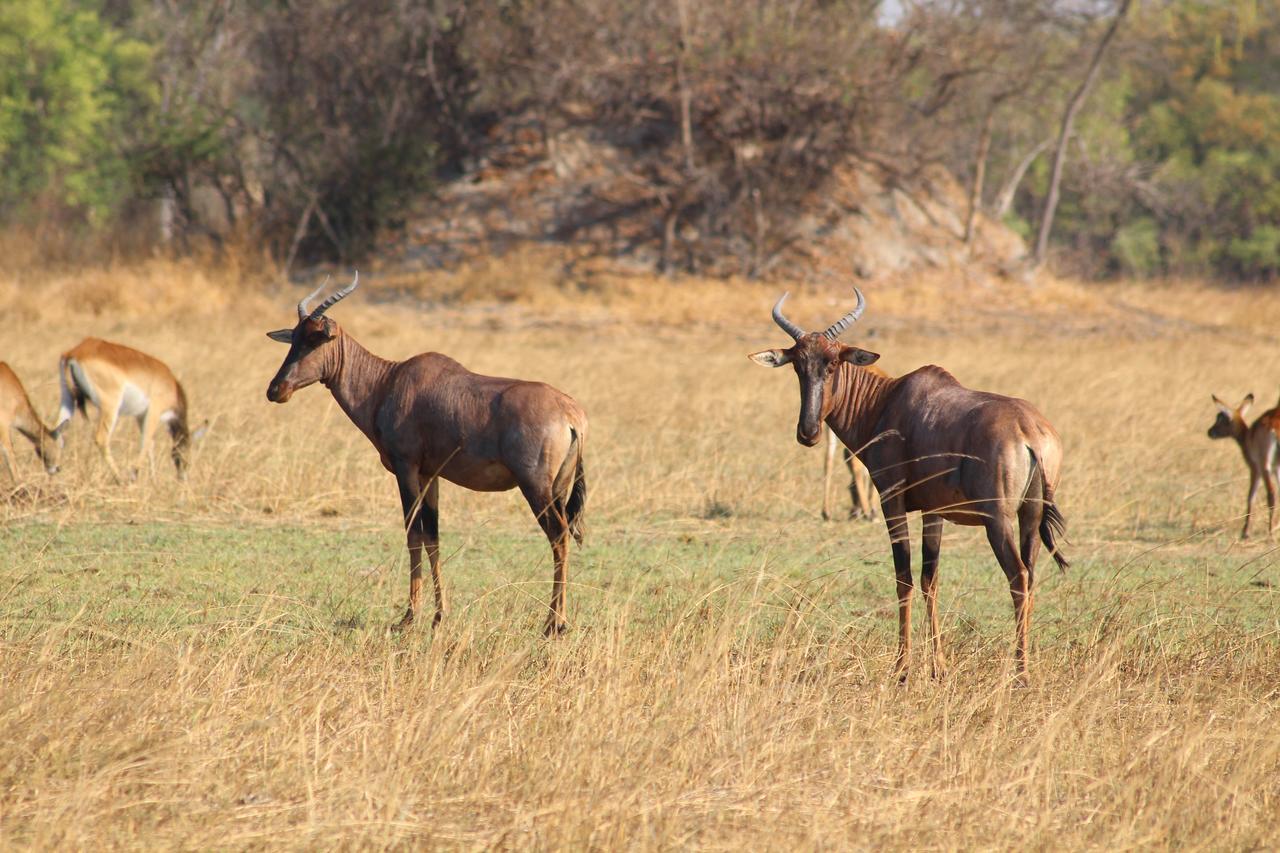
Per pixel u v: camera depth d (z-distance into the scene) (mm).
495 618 29578
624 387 74875
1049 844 18234
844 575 34750
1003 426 25125
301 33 147250
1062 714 22172
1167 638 28594
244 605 30062
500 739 21531
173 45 173125
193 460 46500
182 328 105938
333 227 148125
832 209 150875
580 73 141125
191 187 154500
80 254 147750
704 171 139000
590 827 17875
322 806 18891
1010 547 24953
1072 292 149750
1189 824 18969
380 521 40875
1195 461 54094
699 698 23234
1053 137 198875
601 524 41188
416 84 153625
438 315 124688
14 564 33469
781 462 52156
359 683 24109
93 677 23250
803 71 135750
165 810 18719
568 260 143875
